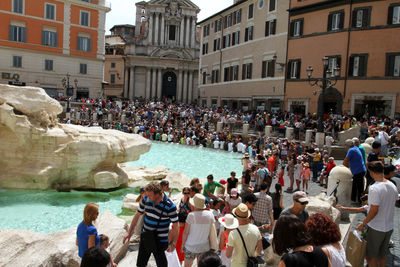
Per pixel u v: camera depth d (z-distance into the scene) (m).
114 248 7.95
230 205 9.40
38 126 14.86
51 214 12.48
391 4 30.23
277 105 40.25
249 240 5.85
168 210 6.41
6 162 14.98
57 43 50.62
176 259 6.42
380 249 6.39
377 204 6.18
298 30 37.34
